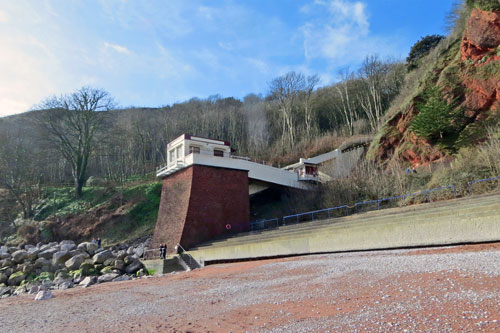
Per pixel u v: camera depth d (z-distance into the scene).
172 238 28.77
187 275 17.22
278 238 19.38
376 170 30.06
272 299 7.81
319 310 6.15
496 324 4.04
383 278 7.95
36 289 18.41
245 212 31.83
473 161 22.06
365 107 66.38
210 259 22.97
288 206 34.66
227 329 5.77
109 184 53.19
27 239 38.34
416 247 13.05
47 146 51.28
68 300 12.01
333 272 10.17
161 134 79.38
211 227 29.22
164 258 24.83
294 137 67.56
